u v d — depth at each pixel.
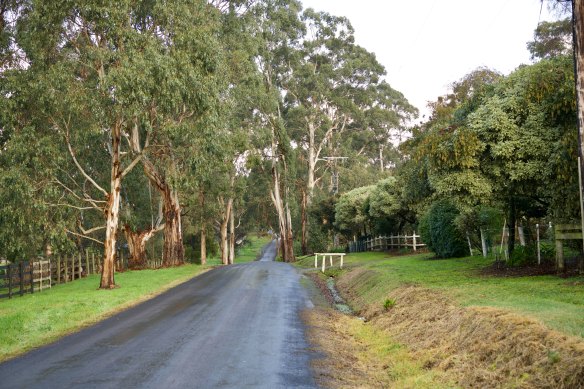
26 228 26.67
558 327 8.10
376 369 9.98
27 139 24.89
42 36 24.55
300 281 27.44
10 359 10.84
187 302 19.17
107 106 24.23
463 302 12.07
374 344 12.18
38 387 8.41
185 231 58.78
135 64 23.47
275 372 9.12
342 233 64.44
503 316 9.23
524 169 16.45
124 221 41.75
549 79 16.25
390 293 17.39
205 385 8.27
